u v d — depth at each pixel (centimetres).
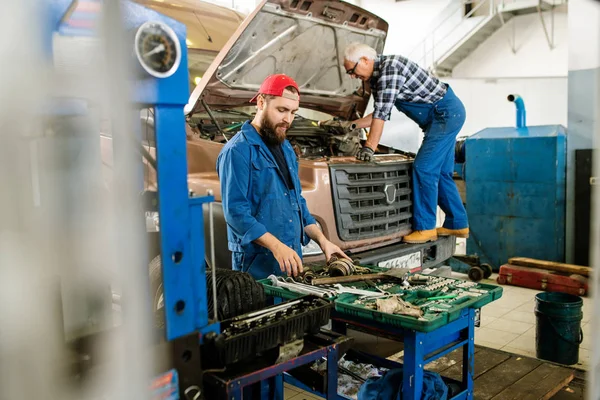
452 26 1009
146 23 104
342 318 211
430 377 201
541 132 540
